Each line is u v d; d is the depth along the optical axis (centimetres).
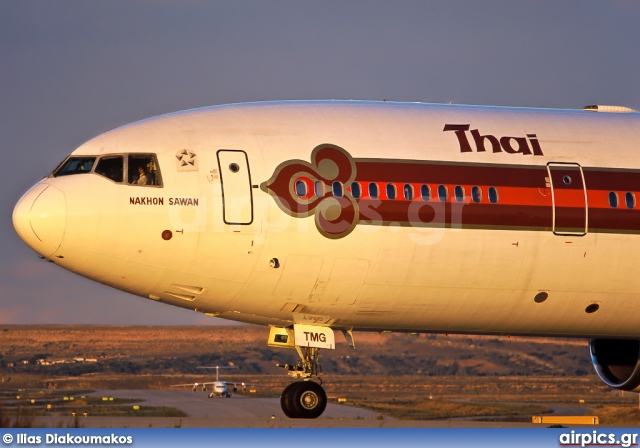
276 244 9375
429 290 9850
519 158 10112
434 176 9794
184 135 9538
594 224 10131
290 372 10212
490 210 9856
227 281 9475
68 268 9400
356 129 9856
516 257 9944
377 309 9894
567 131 10494
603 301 10344
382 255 9600
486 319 10250
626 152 10469
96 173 9294
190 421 9550
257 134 9625
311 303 9731
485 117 10394
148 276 9394
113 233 9162
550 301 10231
